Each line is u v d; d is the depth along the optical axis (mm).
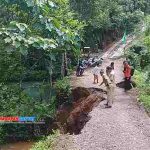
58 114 17297
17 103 18297
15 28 14688
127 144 11305
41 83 23203
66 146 11484
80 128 14094
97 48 37812
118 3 41938
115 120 13461
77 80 22391
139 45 27484
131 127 12750
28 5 15500
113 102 15930
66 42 18234
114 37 43094
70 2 30547
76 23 20594
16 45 14086
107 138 11820
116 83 19750
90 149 11055
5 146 16141
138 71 22266
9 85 20219
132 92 17844
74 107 17453
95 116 14000
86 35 36125
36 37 15109
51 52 18562
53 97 19031
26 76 24078
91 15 33062
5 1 16375
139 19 41406
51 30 16266
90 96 16781
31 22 17562
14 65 20391
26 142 16516
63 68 24016
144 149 10938
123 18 40844
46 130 16781
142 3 44500
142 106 15305
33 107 17719
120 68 27188
